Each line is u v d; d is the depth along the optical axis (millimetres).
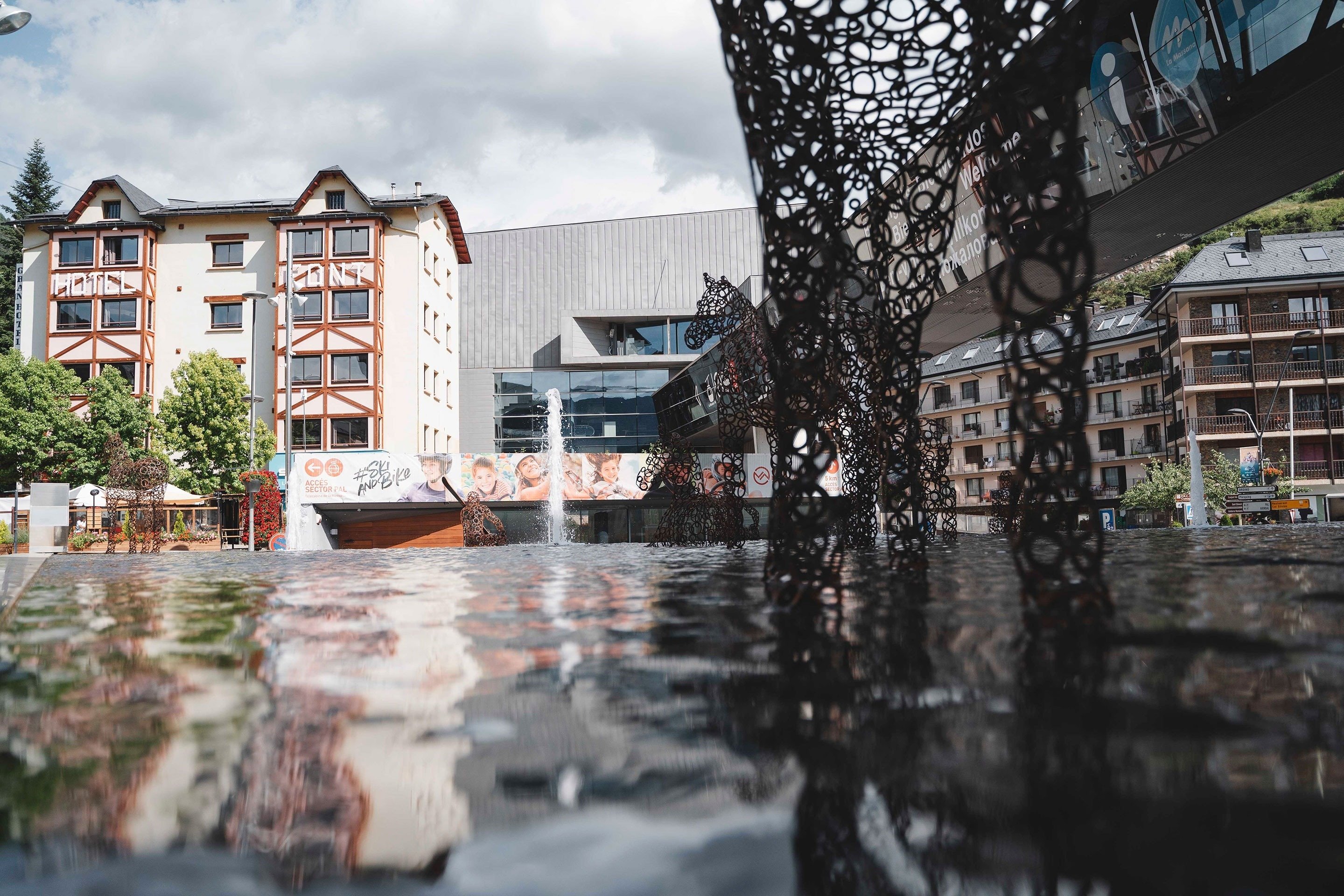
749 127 2939
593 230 50281
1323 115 8516
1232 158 9289
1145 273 77875
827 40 2941
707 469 27453
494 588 4707
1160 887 779
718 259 50062
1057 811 972
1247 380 45000
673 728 1404
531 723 1466
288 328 27172
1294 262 45844
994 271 2195
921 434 4789
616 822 981
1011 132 2186
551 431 46219
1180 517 43312
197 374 33719
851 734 1325
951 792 1050
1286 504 26812
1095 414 56062
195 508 32469
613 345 49031
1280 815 944
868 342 5180
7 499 32625
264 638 2699
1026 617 2348
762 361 8961
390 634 2740
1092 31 1965
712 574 5406
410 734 1408
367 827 972
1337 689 1550
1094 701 1480
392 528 29000
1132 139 9672
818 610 2938
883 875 819
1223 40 8414
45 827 981
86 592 5230
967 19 3730
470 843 920
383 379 35969
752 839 924
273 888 802
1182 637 2137
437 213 39875
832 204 3754
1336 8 7461
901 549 4781
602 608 3396
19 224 37500
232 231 37219
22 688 1873
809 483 3023
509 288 49969
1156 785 1047
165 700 1716
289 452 26562
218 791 1115
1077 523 2270
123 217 37562
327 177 36625
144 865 864
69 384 34562
